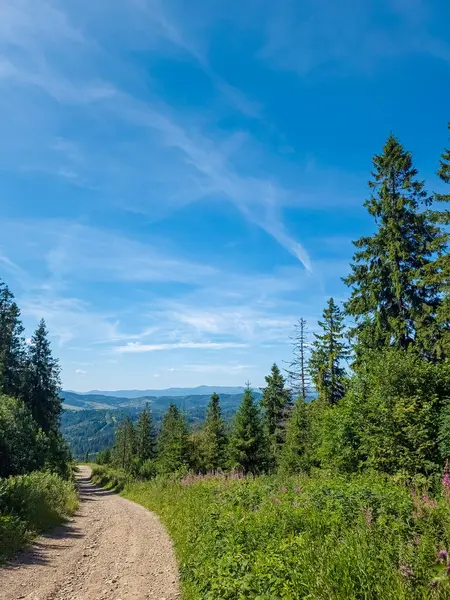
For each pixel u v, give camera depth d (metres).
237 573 6.41
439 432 14.57
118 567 9.30
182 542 10.84
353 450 17.59
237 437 39.53
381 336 24.66
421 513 7.12
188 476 26.52
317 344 38.44
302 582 5.18
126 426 104.75
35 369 47.03
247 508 11.59
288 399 52.69
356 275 27.19
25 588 7.62
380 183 26.91
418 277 23.17
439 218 20.20
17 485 14.99
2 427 25.91
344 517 7.71
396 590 4.35
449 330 21.34
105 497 34.38
